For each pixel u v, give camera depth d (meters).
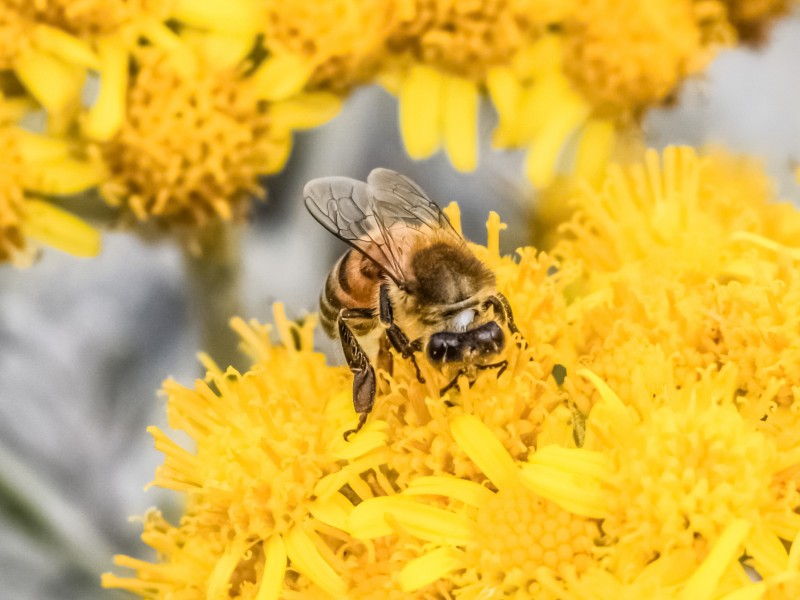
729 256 0.13
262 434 0.12
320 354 0.13
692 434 0.11
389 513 0.12
